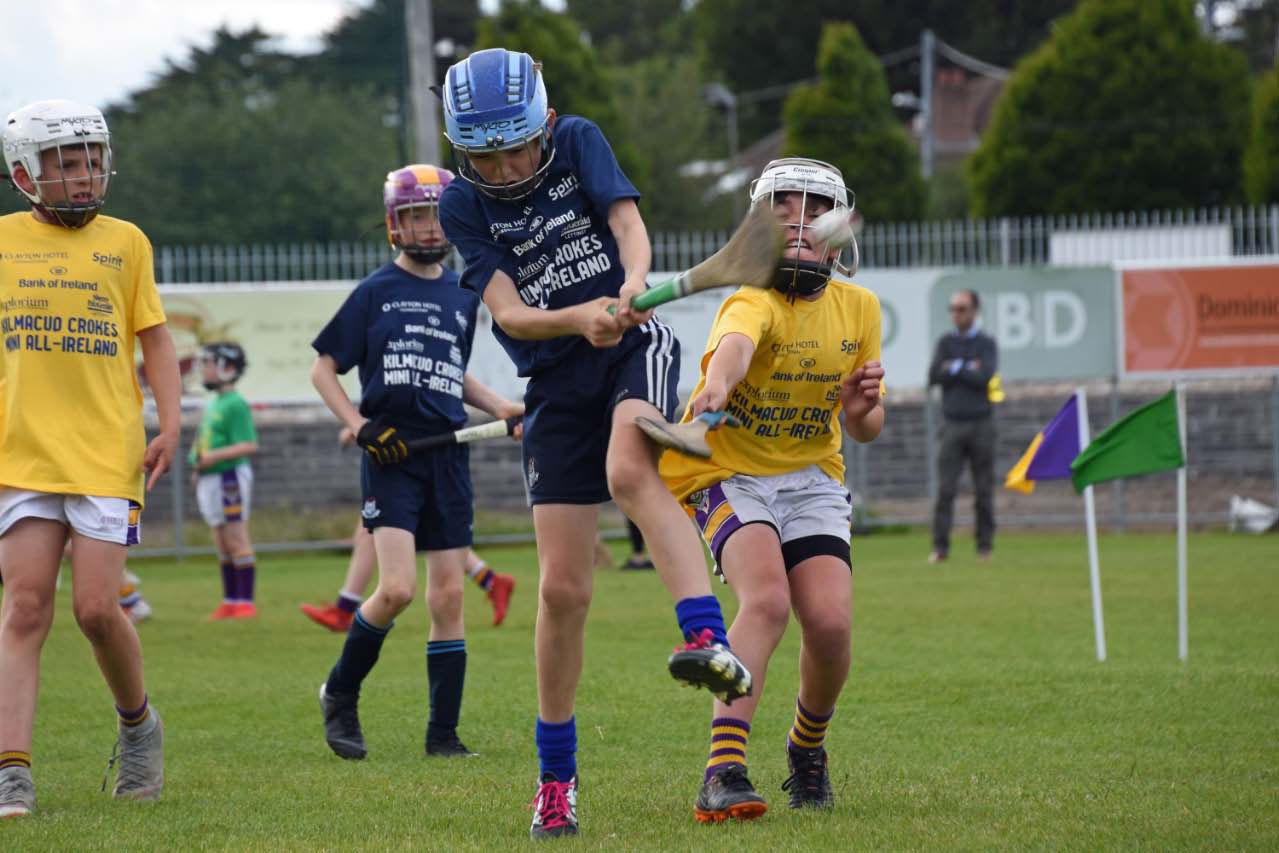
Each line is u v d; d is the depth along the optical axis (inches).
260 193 1911.9
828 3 3437.5
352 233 1915.6
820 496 324.2
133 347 358.0
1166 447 558.9
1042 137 2011.6
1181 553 562.9
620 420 286.4
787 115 2135.8
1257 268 1185.4
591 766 389.7
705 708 475.5
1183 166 1990.7
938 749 402.3
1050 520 1224.2
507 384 1124.5
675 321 1140.5
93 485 340.2
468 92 288.5
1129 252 1289.4
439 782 373.1
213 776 386.6
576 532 299.6
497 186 296.2
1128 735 416.8
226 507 802.2
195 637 709.3
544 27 2001.7
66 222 346.9
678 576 275.1
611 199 293.6
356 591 685.9
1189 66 2004.2
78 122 343.0
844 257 612.1
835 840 285.7
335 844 296.7
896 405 1301.7
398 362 432.8
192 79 2001.7
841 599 311.9
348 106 1962.4
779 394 318.3
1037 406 1314.0
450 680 422.6
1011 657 569.6
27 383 339.3
